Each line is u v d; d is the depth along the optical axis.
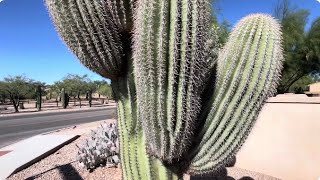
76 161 7.61
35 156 8.30
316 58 21.27
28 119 24.53
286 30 21.08
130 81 2.98
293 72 22.14
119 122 3.13
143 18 2.47
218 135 2.79
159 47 2.43
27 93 41.50
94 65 2.96
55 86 62.38
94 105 52.62
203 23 2.53
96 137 7.39
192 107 2.57
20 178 6.68
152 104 2.55
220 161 2.84
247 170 6.60
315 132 5.82
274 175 6.26
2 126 19.16
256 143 6.54
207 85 2.80
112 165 6.84
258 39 2.74
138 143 2.99
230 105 2.77
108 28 2.84
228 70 2.76
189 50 2.45
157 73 2.47
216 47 3.13
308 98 5.93
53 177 6.62
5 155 8.67
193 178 5.98
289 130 6.14
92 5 2.76
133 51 2.71
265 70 2.75
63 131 14.32
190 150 2.84
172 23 2.42
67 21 2.78
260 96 2.77
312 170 5.81
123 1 2.84
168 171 2.88
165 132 2.62
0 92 36.75
